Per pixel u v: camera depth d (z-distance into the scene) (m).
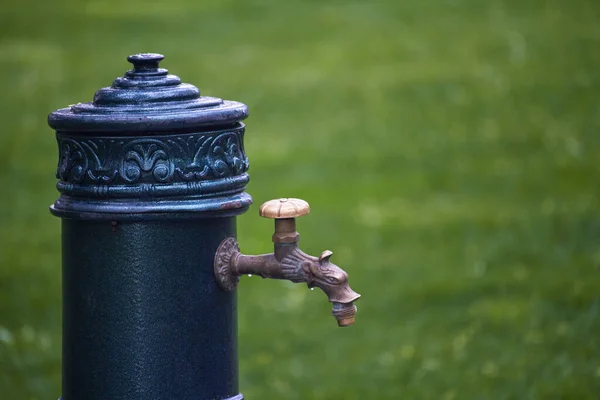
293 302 7.38
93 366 3.56
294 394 5.79
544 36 17.17
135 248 3.49
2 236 8.68
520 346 6.21
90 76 15.19
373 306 7.12
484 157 11.00
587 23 18.11
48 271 7.79
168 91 3.50
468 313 6.87
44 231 8.83
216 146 3.50
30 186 10.16
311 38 18.02
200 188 3.47
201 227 3.56
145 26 19.12
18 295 7.26
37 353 6.21
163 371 3.54
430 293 7.30
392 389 5.80
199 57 16.58
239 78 15.14
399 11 20.09
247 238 8.72
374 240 8.53
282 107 13.64
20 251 8.29
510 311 6.82
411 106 13.40
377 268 7.87
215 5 21.02
